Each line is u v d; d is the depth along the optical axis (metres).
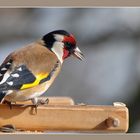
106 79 14.67
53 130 8.73
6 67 8.92
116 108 8.70
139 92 14.56
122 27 15.10
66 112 8.69
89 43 15.02
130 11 15.13
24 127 8.70
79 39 15.05
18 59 9.07
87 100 14.64
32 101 9.15
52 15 15.20
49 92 14.44
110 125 8.69
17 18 14.99
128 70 14.80
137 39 15.08
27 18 15.03
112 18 15.17
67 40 9.71
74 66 14.64
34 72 9.07
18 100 8.97
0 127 8.66
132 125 13.95
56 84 14.52
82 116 8.70
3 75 8.82
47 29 15.13
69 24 15.20
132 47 15.03
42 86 9.17
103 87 14.62
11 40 14.89
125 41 15.07
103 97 14.54
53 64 9.36
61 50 9.66
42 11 15.16
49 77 9.28
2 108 8.67
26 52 9.23
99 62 14.82
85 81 14.63
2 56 14.51
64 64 14.62
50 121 8.69
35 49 9.38
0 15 14.88
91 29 15.12
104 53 14.92
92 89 14.64
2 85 8.73
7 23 14.91
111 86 14.66
